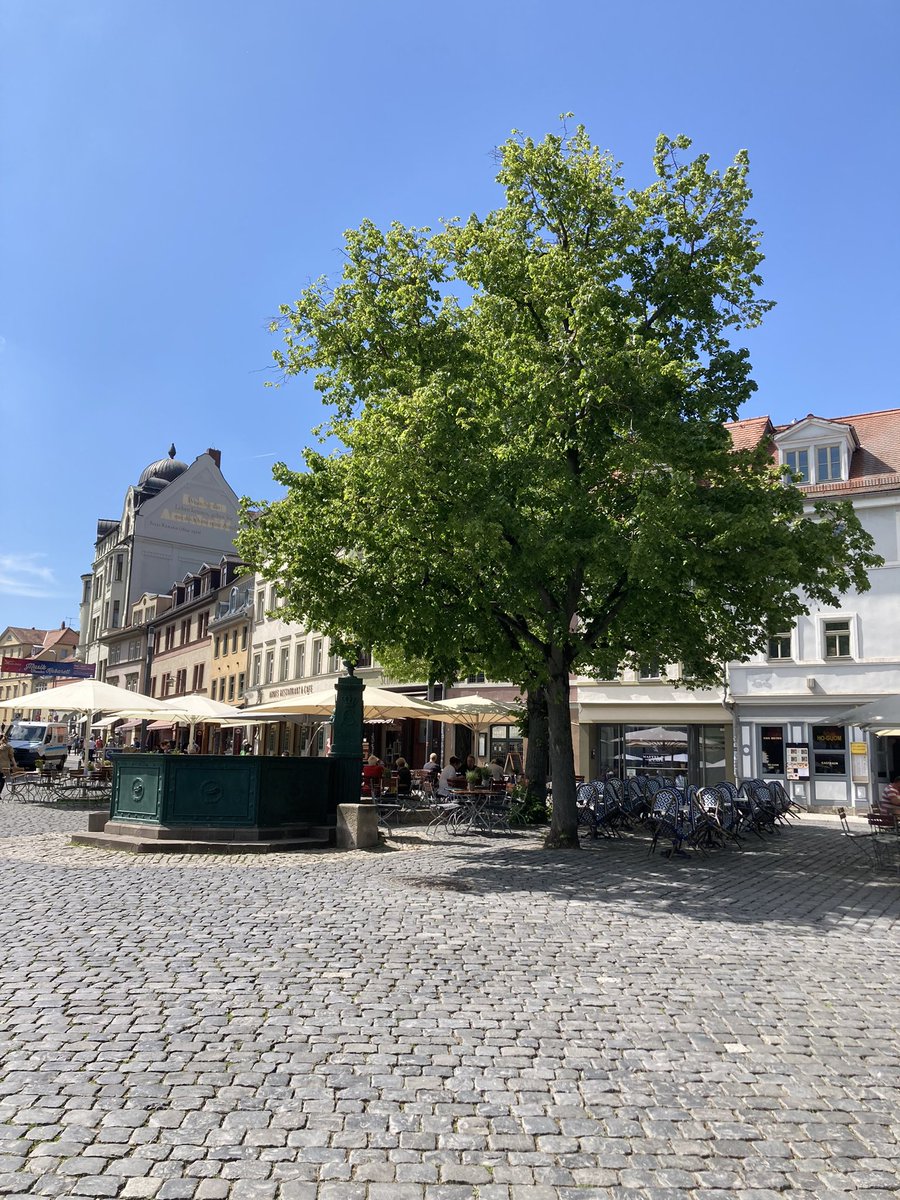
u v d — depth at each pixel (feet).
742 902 37.68
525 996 22.80
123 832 54.08
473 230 57.98
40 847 52.37
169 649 242.17
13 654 433.07
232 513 287.28
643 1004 22.45
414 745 143.64
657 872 45.55
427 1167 13.80
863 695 109.29
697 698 118.42
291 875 42.01
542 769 73.61
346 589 55.31
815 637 112.47
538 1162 14.08
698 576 51.37
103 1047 18.26
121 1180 13.10
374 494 53.36
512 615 59.67
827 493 112.16
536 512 54.29
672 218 56.90
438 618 54.85
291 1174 13.44
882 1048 19.76
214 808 53.21
